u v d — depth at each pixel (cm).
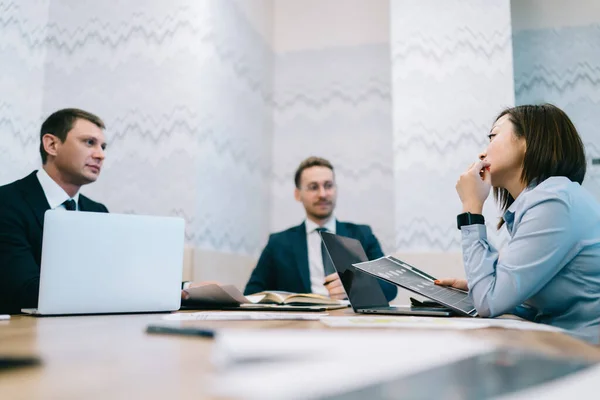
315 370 31
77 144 181
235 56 290
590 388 28
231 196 282
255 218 311
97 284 94
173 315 91
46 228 92
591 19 298
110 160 260
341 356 36
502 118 124
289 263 247
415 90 274
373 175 316
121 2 271
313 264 249
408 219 266
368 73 326
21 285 139
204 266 249
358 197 317
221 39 275
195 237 244
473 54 270
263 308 118
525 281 97
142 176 255
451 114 269
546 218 100
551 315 108
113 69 267
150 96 259
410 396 25
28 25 267
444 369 32
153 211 250
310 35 340
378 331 62
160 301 100
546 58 300
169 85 257
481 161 121
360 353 37
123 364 38
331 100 330
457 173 264
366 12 331
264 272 251
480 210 116
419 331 63
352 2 334
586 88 293
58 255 92
